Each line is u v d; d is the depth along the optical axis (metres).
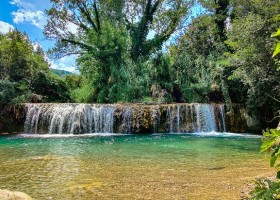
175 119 20.38
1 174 8.01
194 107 20.67
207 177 7.69
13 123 20.23
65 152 11.73
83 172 8.25
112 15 29.72
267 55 17.17
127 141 15.43
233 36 20.14
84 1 28.97
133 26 30.42
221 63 22.89
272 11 17.05
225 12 32.00
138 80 25.05
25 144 14.20
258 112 20.80
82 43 29.48
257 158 10.38
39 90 26.31
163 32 31.47
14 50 25.28
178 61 25.95
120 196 6.12
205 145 13.82
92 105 20.38
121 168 8.75
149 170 8.52
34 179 7.50
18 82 24.55
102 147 13.23
